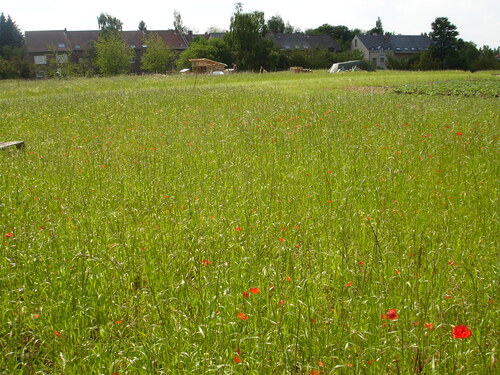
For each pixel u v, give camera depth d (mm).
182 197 6211
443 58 82188
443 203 5809
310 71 48594
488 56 78562
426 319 3270
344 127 11664
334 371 2811
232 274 3938
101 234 4840
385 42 112625
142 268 4234
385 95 20922
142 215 5613
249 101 18797
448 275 3850
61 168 7887
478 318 3236
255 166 7934
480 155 8453
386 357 2934
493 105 16688
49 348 3154
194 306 3525
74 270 3867
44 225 5121
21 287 3861
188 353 2967
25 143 10883
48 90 29266
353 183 6688
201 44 73250
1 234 4801
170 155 9047
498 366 2797
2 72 67312
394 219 5254
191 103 18625
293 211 5582
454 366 2703
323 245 4699
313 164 7988
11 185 6891
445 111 14586
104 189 6766
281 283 3631
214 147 9633
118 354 2990
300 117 13289
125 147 10266
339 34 127500
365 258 4184
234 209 5684
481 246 4520
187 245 4465
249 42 74500
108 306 3641
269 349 3051
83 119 15484
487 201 5848
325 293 3857
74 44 87438
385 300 3396
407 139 9953
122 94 22844
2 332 3211
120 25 92500
